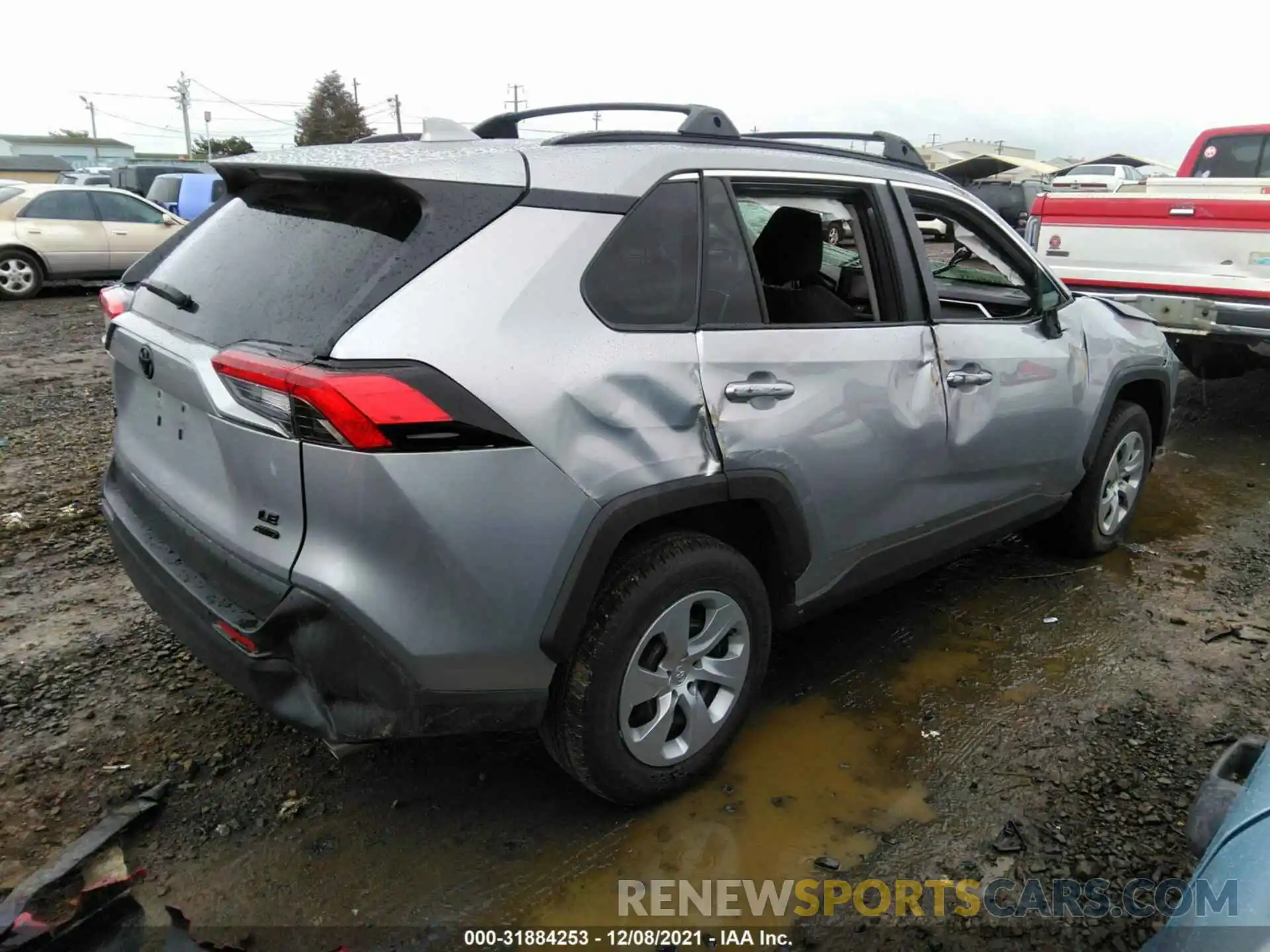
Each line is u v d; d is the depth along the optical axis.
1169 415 4.63
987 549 4.54
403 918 2.27
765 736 3.02
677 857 2.49
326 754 2.86
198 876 2.38
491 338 2.14
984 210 3.56
